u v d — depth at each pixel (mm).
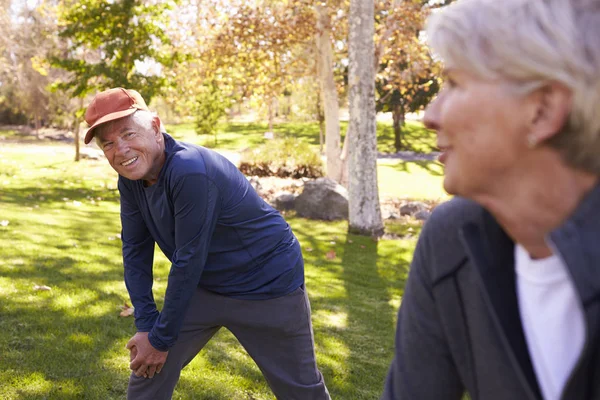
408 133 42844
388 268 7648
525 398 931
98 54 21422
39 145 31406
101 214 10773
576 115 726
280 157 19891
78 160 21547
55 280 5430
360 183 9984
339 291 6223
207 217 2154
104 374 3514
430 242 1052
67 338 4004
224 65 15266
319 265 7508
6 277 5340
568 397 816
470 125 795
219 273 2322
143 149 2135
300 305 2436
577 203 786
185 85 17312
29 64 35031
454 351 1050
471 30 776
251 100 16750
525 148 774
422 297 1093
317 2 13781
